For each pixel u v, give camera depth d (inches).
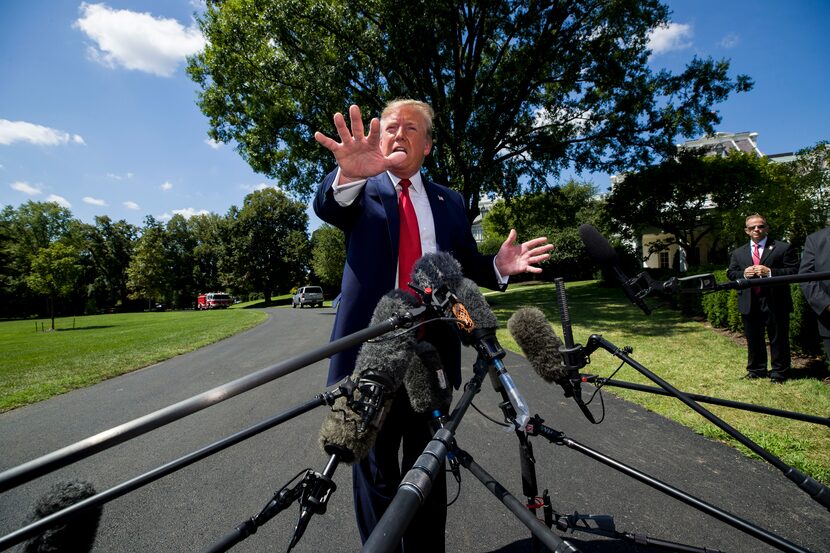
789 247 203.9
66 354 457.7
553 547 35.2
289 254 2135.8
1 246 2108.8
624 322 426.9
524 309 72.6
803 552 48.0
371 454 74.4
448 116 602.2
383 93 673.6
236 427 192.4
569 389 70.0
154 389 279.3
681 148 783.7
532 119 758.5
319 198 71.9
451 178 636.1
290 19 546.3
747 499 109.7
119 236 2628.0
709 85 667.4
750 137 1322.6
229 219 2214.6
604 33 654.5
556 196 820.0
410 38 549.3
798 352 238.1
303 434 178.2
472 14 639.8
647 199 808.3
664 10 631.2
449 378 75.7
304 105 602.2
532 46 638.5
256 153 664.4
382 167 58.6
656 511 106.7
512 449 149.0
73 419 221.8
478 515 109.0
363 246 74.6
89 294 2359.7
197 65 663.1
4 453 180.9
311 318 909.8
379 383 47.8
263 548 100.7
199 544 104.8
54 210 2439.7
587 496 115.0
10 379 325.7
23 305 2044.8
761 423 154.3
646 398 192.1
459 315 53.7
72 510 45.9
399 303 55.2
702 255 1063.0
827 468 120.4
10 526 124.0
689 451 139.3
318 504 43.4
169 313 1659.7
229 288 2176.4
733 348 279.3
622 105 693.3
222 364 361.7
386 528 28.2
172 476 142.3
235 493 129.7
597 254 67.2
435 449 37.4
